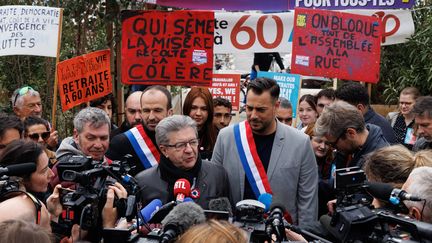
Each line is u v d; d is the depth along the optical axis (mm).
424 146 4211
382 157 2566
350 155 3609
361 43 5406
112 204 2490
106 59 5777
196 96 4738
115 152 4043
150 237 2217
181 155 3164
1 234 1659
